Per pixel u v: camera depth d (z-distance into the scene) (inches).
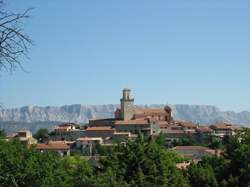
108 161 3289.9
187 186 3307.1
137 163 3193.9
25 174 2001.7
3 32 823.7
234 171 3459.6
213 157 3937.0
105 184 2859.3
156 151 3297.2
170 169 3368.6
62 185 3161.9
